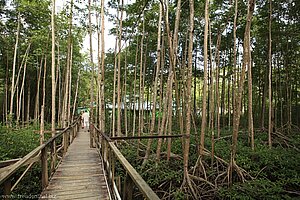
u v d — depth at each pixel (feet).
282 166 25.75
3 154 19.74
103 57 32.76
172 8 35.32
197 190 21.54
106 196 13.76
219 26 38.75
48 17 37.76
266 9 37.04
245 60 21.49
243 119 57.52
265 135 41.19
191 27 21.68
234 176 24.36
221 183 23.22
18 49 49.75
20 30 45.75
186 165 21.54
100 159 24.29
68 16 35.12
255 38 46.14
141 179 6.49
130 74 60.03
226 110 74.38
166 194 22.56
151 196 5.11
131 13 39.19
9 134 26.14
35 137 30.37
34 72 58.85
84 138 45.09
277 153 28.63
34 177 18.51
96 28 36.04
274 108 52.75
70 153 28.14
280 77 51.11
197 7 34.83
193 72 57.98
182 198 20.59
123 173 23.53
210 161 27.25
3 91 57.26
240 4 34.04
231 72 52.42
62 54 54.75
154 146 32.60
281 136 38.42
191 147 31.24
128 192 8.08
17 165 8.63
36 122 47.93
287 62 45.29
